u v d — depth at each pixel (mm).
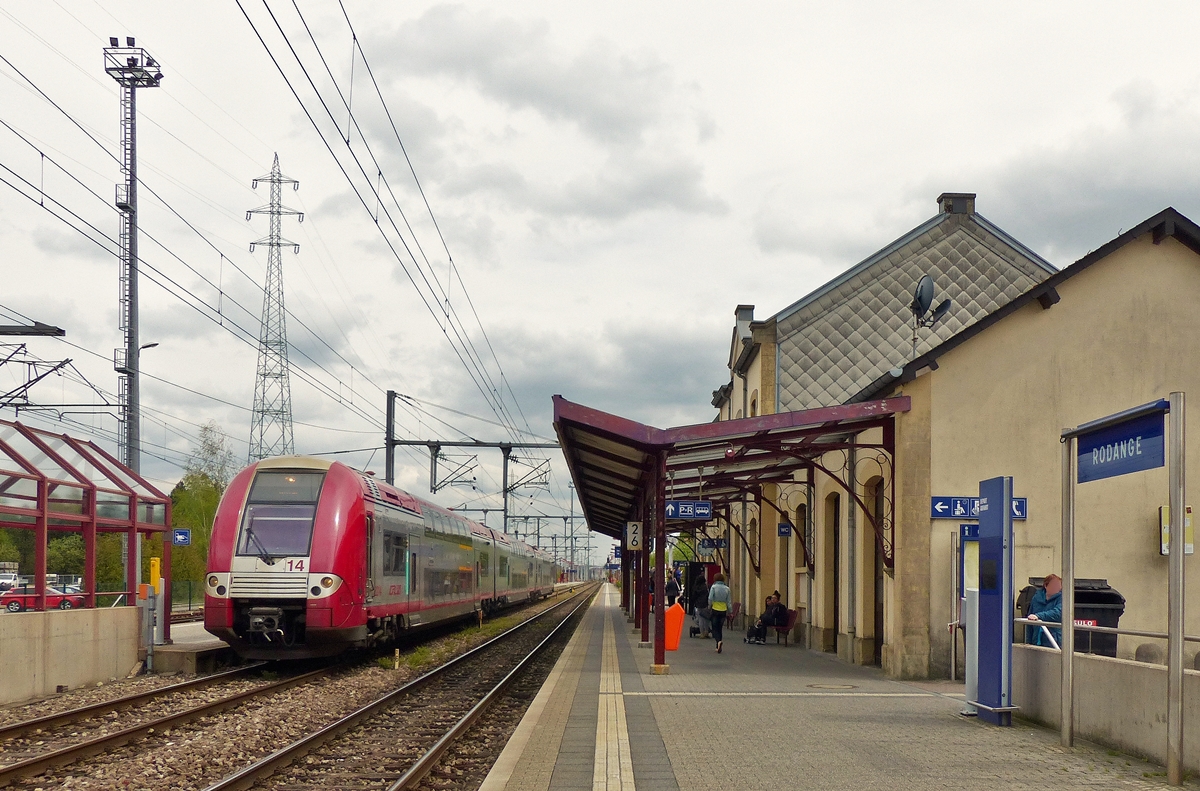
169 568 20453
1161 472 16812
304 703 14297
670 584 32438
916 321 21953
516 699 15195
